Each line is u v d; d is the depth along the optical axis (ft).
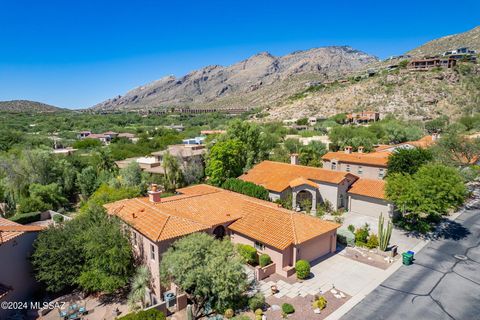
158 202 100.99
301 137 336.70
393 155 153.99
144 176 169.99
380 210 128.57
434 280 81.76
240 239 96.32
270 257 87.71
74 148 320.09
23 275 83.92
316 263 90.94
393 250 94.58
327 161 190.39
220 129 404.36
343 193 137.80
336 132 303.07
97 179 170.30
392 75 523.70
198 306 73.46
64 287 85.66
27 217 128.26
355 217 130.41
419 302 72.64
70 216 142.82
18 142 321.11
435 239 107.24
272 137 274.36
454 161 166.81
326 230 93.50
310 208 137.59
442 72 477.77
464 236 109.40
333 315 68.23
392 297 74.59
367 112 431.84
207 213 99.76
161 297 77.97
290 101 647.97
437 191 108.78
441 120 338.34
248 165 178.70
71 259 80.79
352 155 186.50
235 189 142.00
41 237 83.30
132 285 78.59
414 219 118.83
